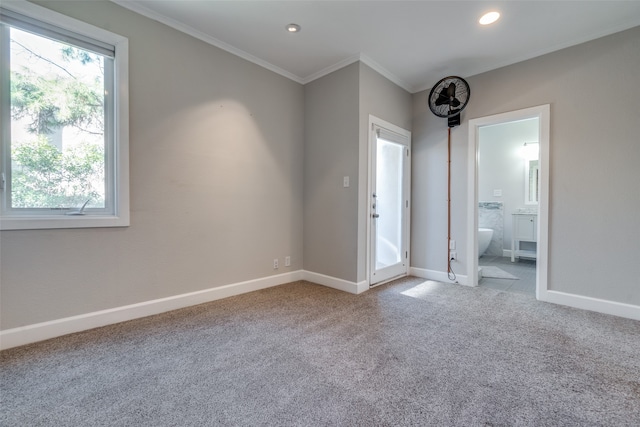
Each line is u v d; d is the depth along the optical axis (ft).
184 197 8.36
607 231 8.22
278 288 10.43
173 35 8.03
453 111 10.66
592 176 8.41
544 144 9.18
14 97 6.03
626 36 7.90
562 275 8.90
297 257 11.60
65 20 6.34
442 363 5.53
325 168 10.85
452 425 3.97
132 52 7.30
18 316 6.03
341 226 10.36
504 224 17.22
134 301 7.52
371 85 10.25
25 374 5.06
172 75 8.03
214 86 8.94
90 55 6.89
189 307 8.43
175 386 4.79
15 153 6.07
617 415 4.18
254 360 5.61
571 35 8.46
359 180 9.86
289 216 11.25
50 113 6.45
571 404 4.41
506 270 13.56
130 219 7.38
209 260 8.96
